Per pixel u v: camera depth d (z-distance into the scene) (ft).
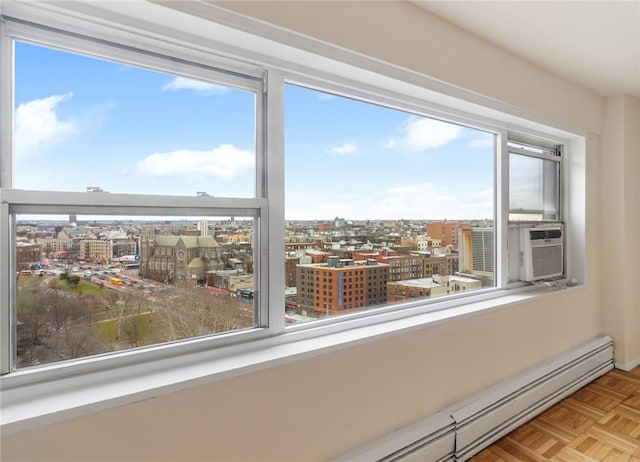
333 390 5.14
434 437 5.93
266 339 5.07
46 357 3.77
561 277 10.25
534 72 8.06
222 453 4.25
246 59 4.76
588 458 6.38
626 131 10.07
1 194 3.44
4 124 3.53
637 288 10.55
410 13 5.76
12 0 3.41
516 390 7.39
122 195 4.05
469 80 6.65
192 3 3.87
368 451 5.31
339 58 5.07
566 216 10.32
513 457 6.42
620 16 6.05
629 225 10.23
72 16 3.71
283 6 4.47
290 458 4.77
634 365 10.40
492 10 5.92
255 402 4.48
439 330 6.43
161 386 3.85
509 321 7.73
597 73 8.59
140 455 3.76
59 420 3.35
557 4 5.72
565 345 9.21
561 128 8.95
